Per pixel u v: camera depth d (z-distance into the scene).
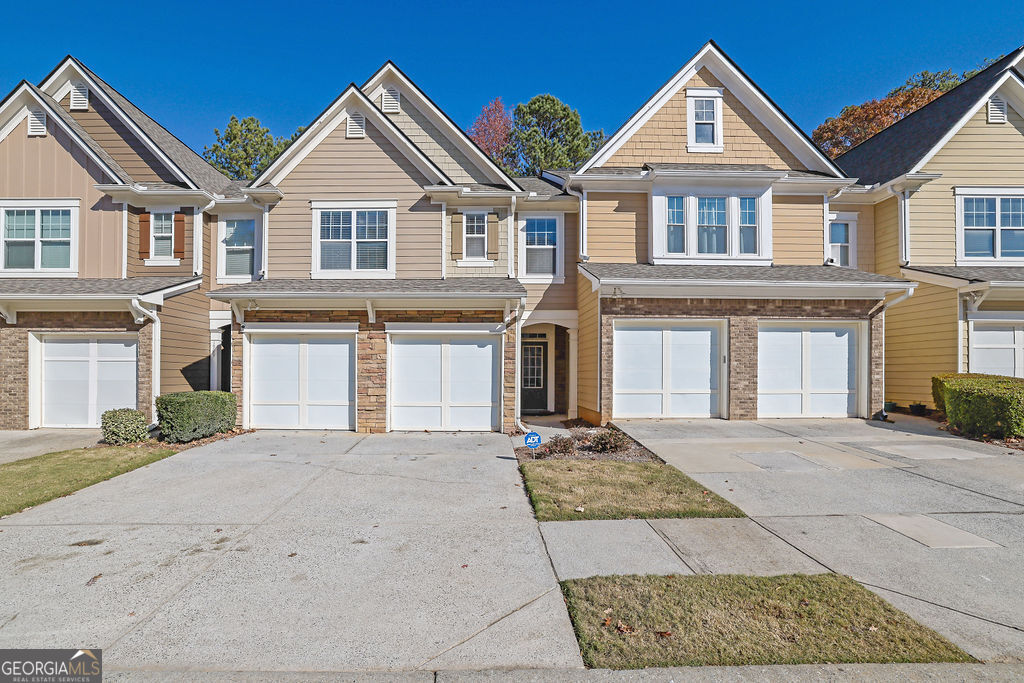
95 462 8.52
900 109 29.81
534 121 33.25
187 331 12.92
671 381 12.34
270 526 5.63
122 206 12.94
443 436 11.13
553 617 3.76
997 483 7.14
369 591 4.16
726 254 13.23
